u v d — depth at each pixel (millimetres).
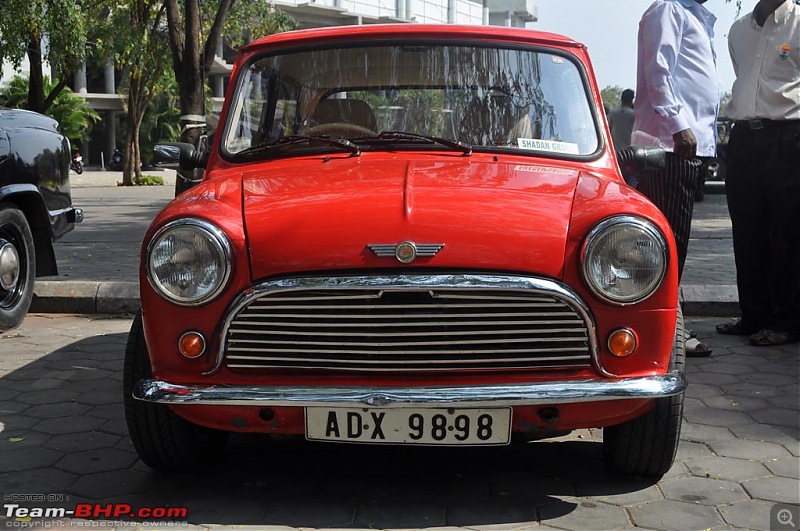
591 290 3004
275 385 3035
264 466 3779
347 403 2963
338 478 3639
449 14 78062
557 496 3436
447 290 2957
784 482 3562
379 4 67750
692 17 5180
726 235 11375
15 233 6430
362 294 2992
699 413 4445
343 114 4160
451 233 3021
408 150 3922
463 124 4070
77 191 24125
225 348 3072
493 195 3230
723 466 3738
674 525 3170
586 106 4133
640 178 5281
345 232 3055
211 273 3049
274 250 3051
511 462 3797
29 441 4074
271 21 21469
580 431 4168
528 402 2959
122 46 22125
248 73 4273
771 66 5449
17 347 5906
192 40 8008
